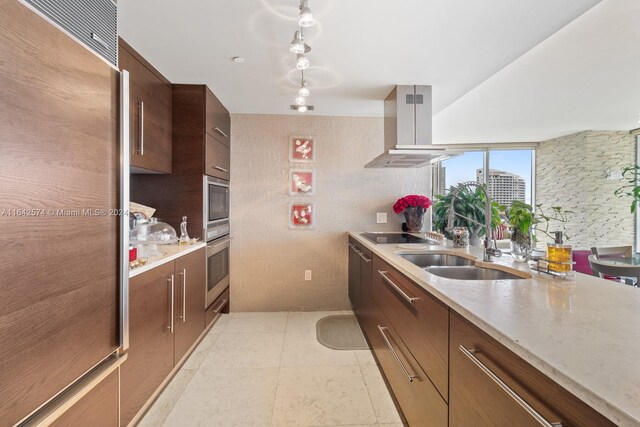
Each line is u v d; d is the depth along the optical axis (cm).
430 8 138
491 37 162
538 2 134
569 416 52
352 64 193
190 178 232
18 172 71
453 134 424
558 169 451
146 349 150
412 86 227
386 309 172
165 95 217
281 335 251
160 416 155
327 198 309
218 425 149
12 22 69
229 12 141
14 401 71
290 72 207
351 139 309
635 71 221
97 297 98
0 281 67
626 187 419
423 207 290
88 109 94
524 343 62
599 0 132
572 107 304
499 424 71
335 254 310
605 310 81
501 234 168
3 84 67
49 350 80
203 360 211
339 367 202
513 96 271
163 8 137
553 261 121
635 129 407
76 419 95
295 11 140
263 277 306
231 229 303
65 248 85
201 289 226
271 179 305
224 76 214
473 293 98
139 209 199
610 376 50
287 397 170
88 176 94
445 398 99
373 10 139
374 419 153
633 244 424
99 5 101
